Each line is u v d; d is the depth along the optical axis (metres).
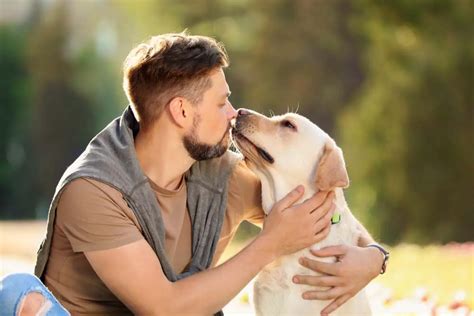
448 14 22.58
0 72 40.94
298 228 4.27
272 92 26.70
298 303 4.47
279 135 4.57
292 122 4.59
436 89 21.14
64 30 42.53
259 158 4.59
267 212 4.63
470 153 21.11
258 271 4.18
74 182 4.02
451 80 21.17
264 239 4.21
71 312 4.20
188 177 4.45
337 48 26.48
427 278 8.27
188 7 28.50
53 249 4.19
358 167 22.06
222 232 4.64
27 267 9.39
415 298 6.18
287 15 26.89
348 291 4.43
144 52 4.26
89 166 4.07
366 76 25.59
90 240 3.99
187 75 4.17
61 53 41.81
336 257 4.48
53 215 4.10
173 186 4.39
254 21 27.19
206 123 4.25
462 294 6.07
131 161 4.14
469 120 21.12
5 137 40.28
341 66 26.52
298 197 4.41
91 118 41.56
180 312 4.03
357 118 22.72
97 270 4.02
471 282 7.89
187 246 4.41
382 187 21.66
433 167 21.17
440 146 21.12
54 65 41.44
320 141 4.55
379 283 7.58
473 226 21.09
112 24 44.59
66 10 43.34
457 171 21.16
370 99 22.41
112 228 3.99
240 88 27.17
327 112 26.67
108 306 4.25
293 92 26.59
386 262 4.58
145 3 30.56
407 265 9.60
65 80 41.44
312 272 4.47
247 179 4.72
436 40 22.00
